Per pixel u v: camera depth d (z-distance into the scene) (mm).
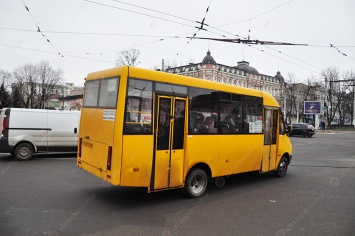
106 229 4859
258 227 5172
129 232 4766
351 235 4910
